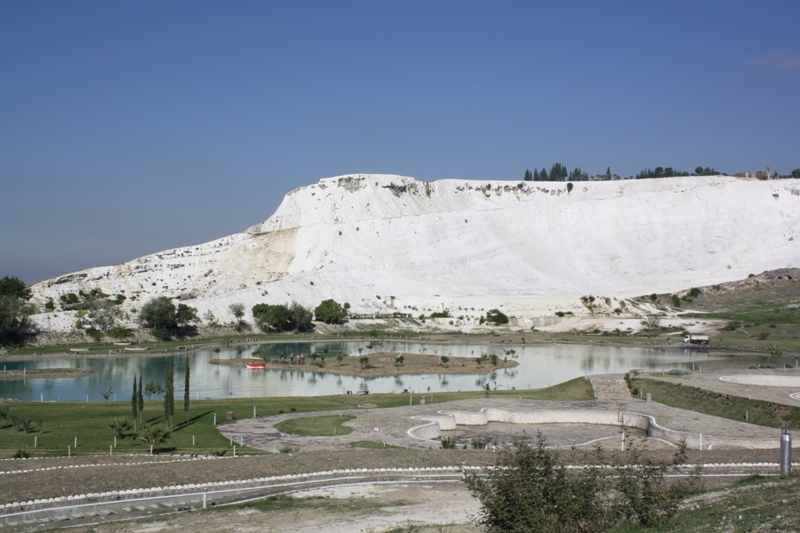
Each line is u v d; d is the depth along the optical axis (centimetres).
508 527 3794
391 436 7775
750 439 7338
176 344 19512
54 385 12938
